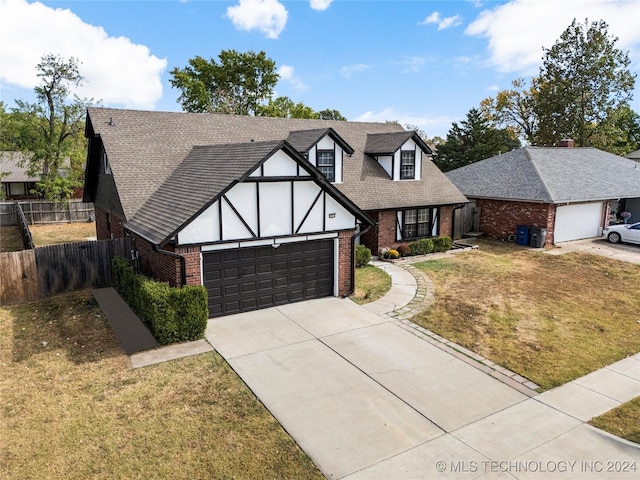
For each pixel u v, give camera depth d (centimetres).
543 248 2175
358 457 647
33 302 1368
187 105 4444
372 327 1155
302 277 1344
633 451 665
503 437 698
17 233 2769
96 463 631
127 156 1638
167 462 634
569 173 2484
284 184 1241
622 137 4825
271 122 2186
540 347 1045
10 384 852
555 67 4162
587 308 1327
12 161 4012
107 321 1189
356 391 835
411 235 2108
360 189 1988
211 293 1192
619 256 2005
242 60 4475
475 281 1605
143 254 1413
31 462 631
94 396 807
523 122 4938
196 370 909
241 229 1191
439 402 800
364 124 2502
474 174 2717
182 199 1251
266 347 1025
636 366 955
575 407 788
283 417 746
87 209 3281
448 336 1102
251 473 614
